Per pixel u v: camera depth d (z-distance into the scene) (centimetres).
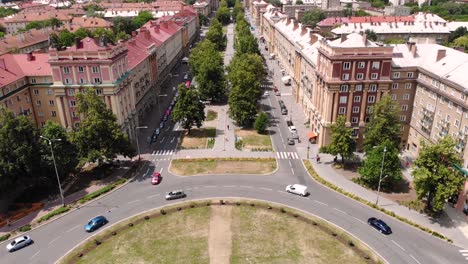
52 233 7362
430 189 7562
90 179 9388
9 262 6600
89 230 7362
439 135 9131
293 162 10144
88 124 8962
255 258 6606
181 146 11200
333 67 9712
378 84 9869
